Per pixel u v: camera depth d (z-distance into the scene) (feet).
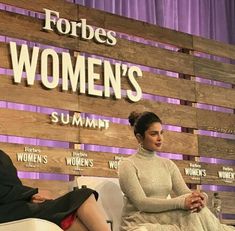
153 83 15.47
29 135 12.76
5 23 12.82
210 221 9.94
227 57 17.85
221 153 16.88
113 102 14.48
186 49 16.72
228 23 18.98
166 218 9.97
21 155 12.50
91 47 14.32
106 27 14.79
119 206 11.69
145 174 10.62
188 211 9.87
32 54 13.05
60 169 13.14
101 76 14.33
